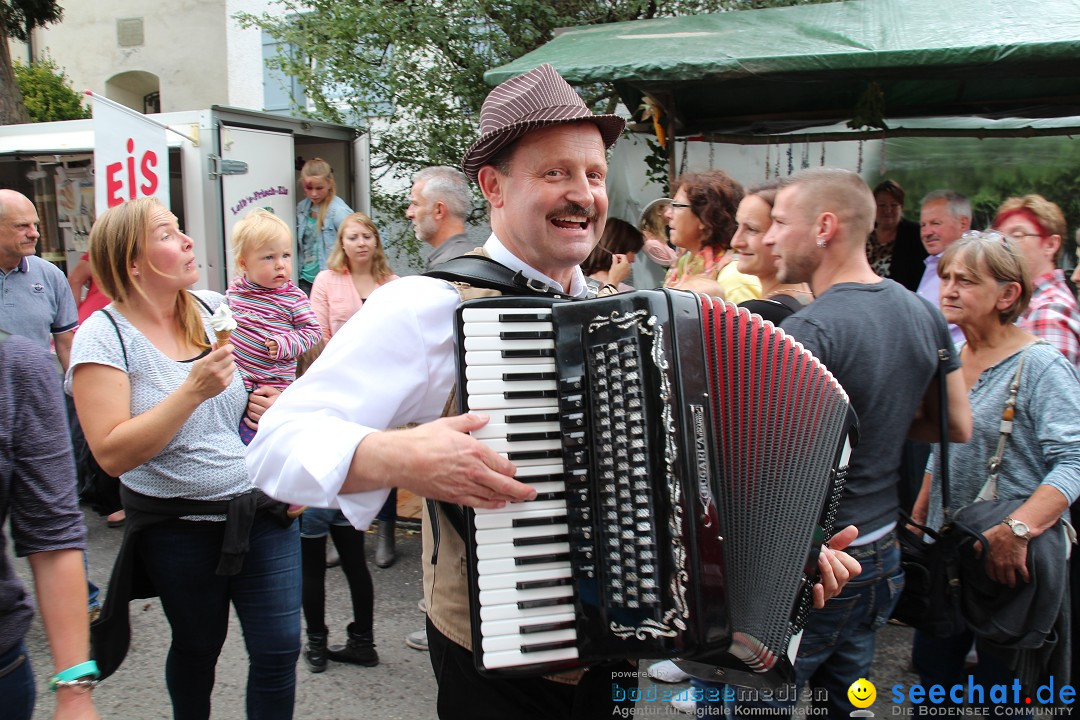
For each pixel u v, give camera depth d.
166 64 13.62
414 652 3.75
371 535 5.14
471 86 7.60
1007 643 2.40
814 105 5.77
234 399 2.45
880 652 3.71
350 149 7.15
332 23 7.59
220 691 3.44
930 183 5.59
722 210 3.61
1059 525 2.47
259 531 2.41
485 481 1.39
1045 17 4.23
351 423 1.51
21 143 6.74
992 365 2.67
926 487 3.05
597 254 4.23
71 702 1.73
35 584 1.74
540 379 1.49
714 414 1.61
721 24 4.96
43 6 11.09
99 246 2.32
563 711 1.70
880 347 2.19
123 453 2.17
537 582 1.46
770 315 2.53
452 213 4.18
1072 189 5.35
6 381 1.66
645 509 1.43
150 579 2.42
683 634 1.43
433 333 1.60
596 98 7.48
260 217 3.35
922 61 4.01
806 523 1.65
